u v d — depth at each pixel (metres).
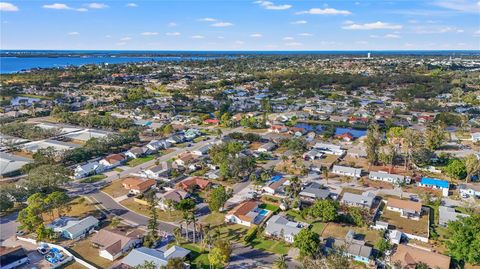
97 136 184.88
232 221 103.19
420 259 80.69
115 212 108.69
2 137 179.62
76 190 125.12
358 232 96.38
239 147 154.00
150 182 127.00
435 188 124.88
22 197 113.31
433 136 157.12
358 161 154.50
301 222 102.44
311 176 137.75
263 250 88.81
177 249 84.38
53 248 89.12
